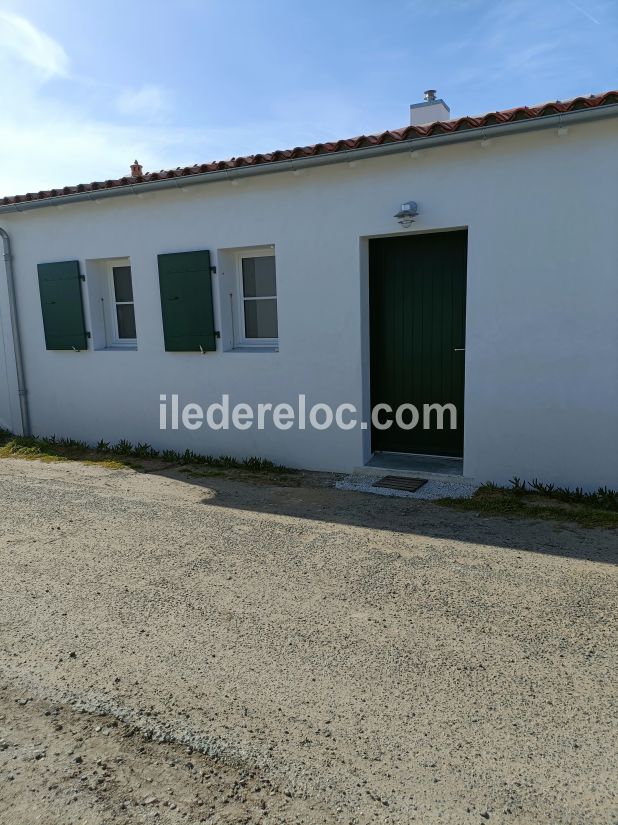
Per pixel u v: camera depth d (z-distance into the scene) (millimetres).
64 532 4793
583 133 4859
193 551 4359
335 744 2404
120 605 3576
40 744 2467
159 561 4195
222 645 3123
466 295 5652
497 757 2307
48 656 3074
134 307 7465
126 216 7270
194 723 2555
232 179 6316
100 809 2143
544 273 5184
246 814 2104
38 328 8305
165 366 7367
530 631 3160
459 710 2574
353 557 4180
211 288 6852
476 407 5625
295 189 6199
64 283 7844
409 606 3463
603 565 3926
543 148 5023
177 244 6988
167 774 2293
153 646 3135
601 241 4945
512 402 5473
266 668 2914
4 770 2330
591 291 5039
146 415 7625
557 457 5363
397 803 2117
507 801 2107
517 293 5309
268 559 4180
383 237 6121
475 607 3426
